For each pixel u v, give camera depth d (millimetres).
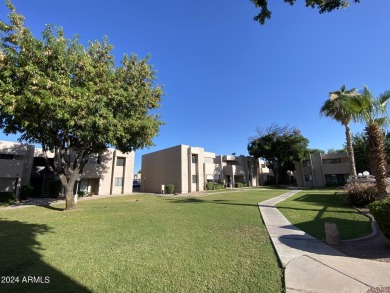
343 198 15555
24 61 10367
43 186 29125
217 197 23156
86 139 14188
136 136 16672
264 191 30594
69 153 16078
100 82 12922
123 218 11320
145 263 5238
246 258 5484
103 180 32719
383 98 10641
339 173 40906
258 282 4227
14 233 8320
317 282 4105
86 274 4648
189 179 35906
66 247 6520
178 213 12633
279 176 55906
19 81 10250
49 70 10594
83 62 11734
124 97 13820
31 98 9305
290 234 7598
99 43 14125
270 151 45594
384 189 10391
